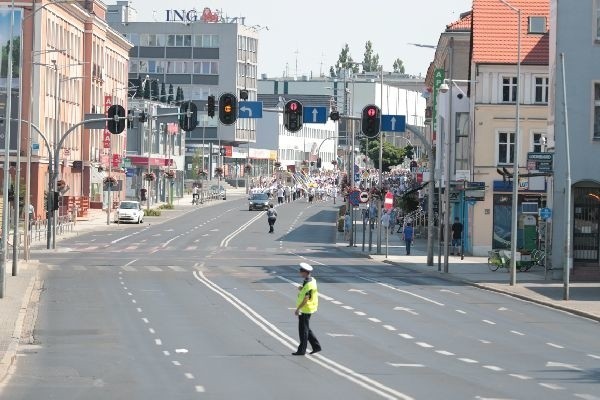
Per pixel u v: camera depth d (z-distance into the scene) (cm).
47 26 19188
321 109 12056
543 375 4738
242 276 10388
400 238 18238
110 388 4262
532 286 9775
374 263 12825
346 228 17838
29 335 6047
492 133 14188
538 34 14338
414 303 8181
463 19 17300
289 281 9869
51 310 7319
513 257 9806
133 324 6588
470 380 4547
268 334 6181
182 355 5297
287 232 18738
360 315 7262
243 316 7075
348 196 17462
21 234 15625
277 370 4809
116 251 13762
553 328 6750
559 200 10712
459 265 12500
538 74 14162
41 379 4506
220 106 10525
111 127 12350
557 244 10669
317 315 7225
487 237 14162
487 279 10538
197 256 13225
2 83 18175
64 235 16750
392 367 4934
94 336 6009
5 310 7150
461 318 7212
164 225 19975
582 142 10756
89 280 9669
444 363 5094
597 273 10594
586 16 10794
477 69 14225
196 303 7862
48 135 19362
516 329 6650
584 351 5647
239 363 5034
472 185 13900
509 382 4503
